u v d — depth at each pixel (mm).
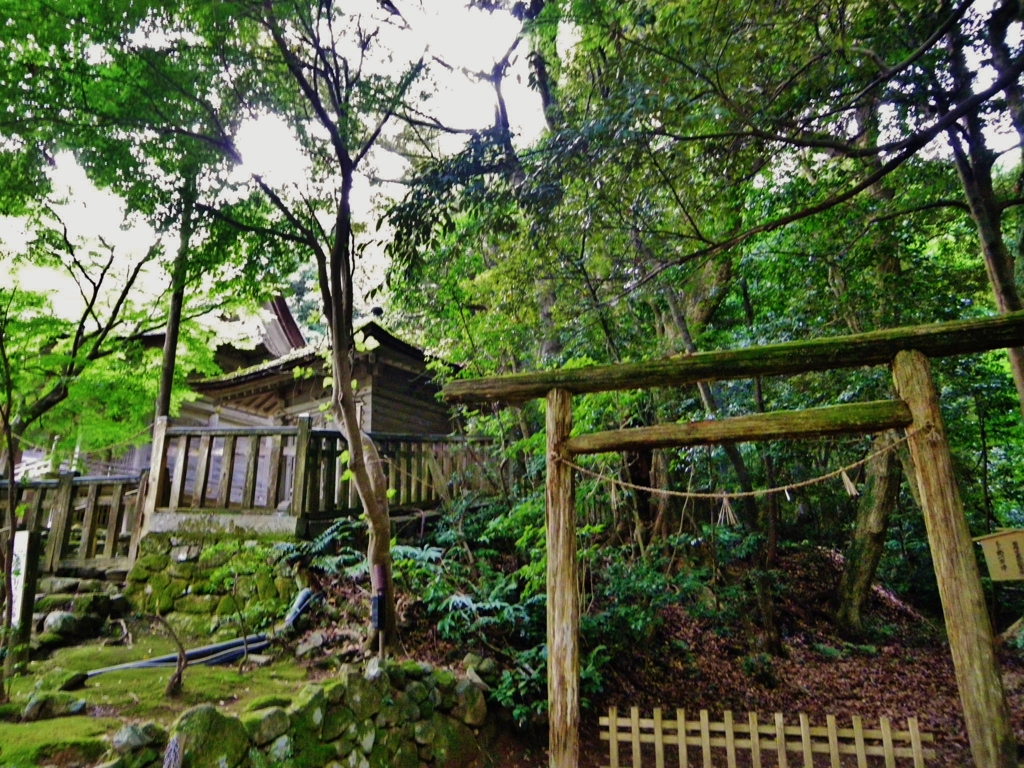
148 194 5215
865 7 5281
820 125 5543
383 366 10633
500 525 6309
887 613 9297
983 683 2994
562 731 3527
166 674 4340
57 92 4680
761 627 7703
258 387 11469
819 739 5820
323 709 3809
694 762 5352
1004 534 3338
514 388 4148
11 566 3971
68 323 8781
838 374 7438
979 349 3484
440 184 4973
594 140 4941
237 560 5871
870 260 7148
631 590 5980
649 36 4918
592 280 6961
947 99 5246
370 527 5195
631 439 3865
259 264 6355
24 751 2820
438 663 5266
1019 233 6238
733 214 7184
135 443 10617
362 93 5328
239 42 5012
